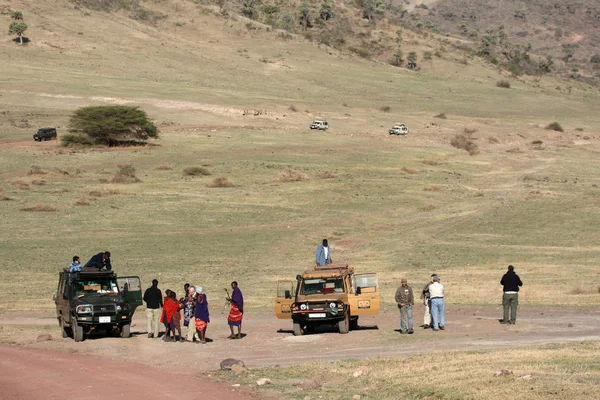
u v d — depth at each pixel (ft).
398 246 302.86
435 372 93.97
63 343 134.82
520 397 77.82
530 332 133.59
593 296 191.42
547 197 419.13
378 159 556.10
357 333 139.74
